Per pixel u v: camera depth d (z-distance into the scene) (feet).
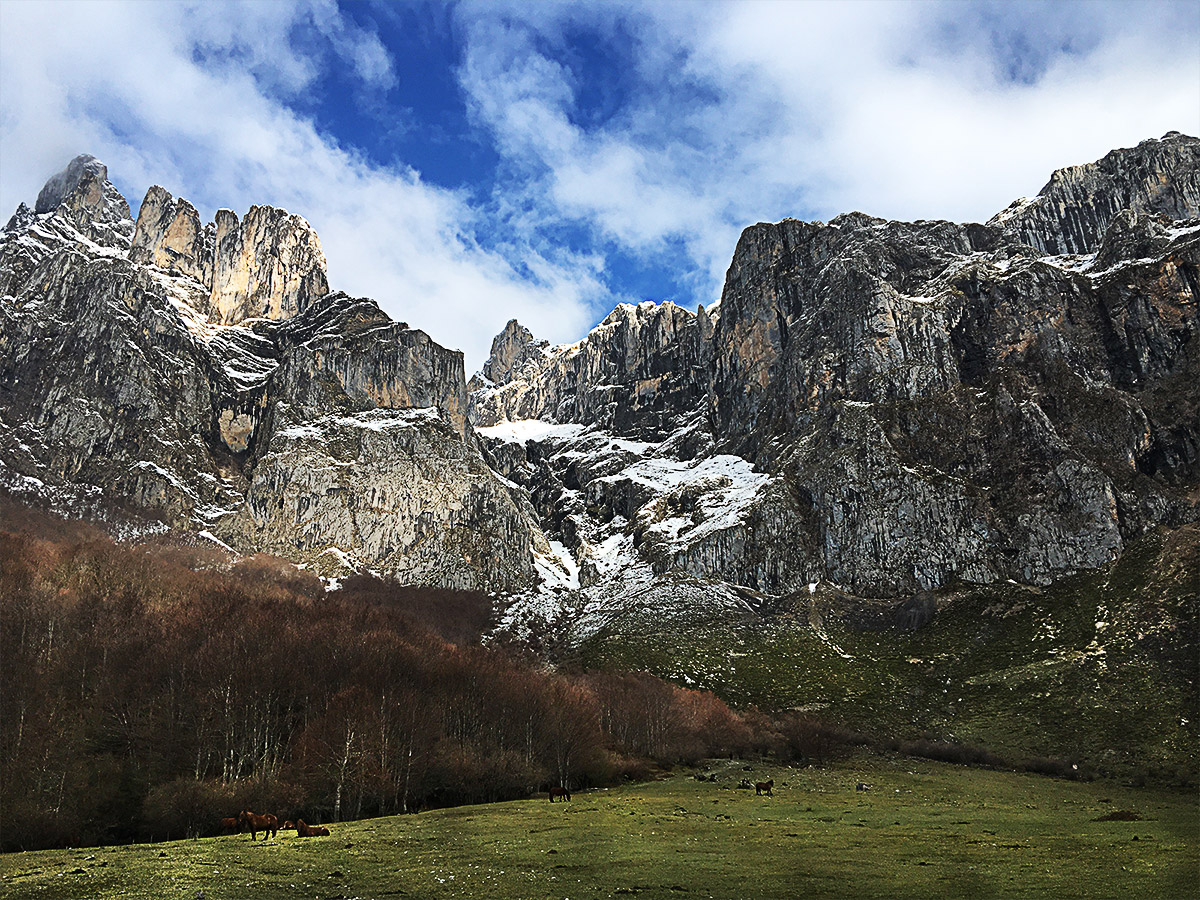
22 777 273.95
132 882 143.33
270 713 359.66
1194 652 507.30
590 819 250.98
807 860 171.01
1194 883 138.41
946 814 273.13
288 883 145.28
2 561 516.73
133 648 405.18
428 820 256.52
